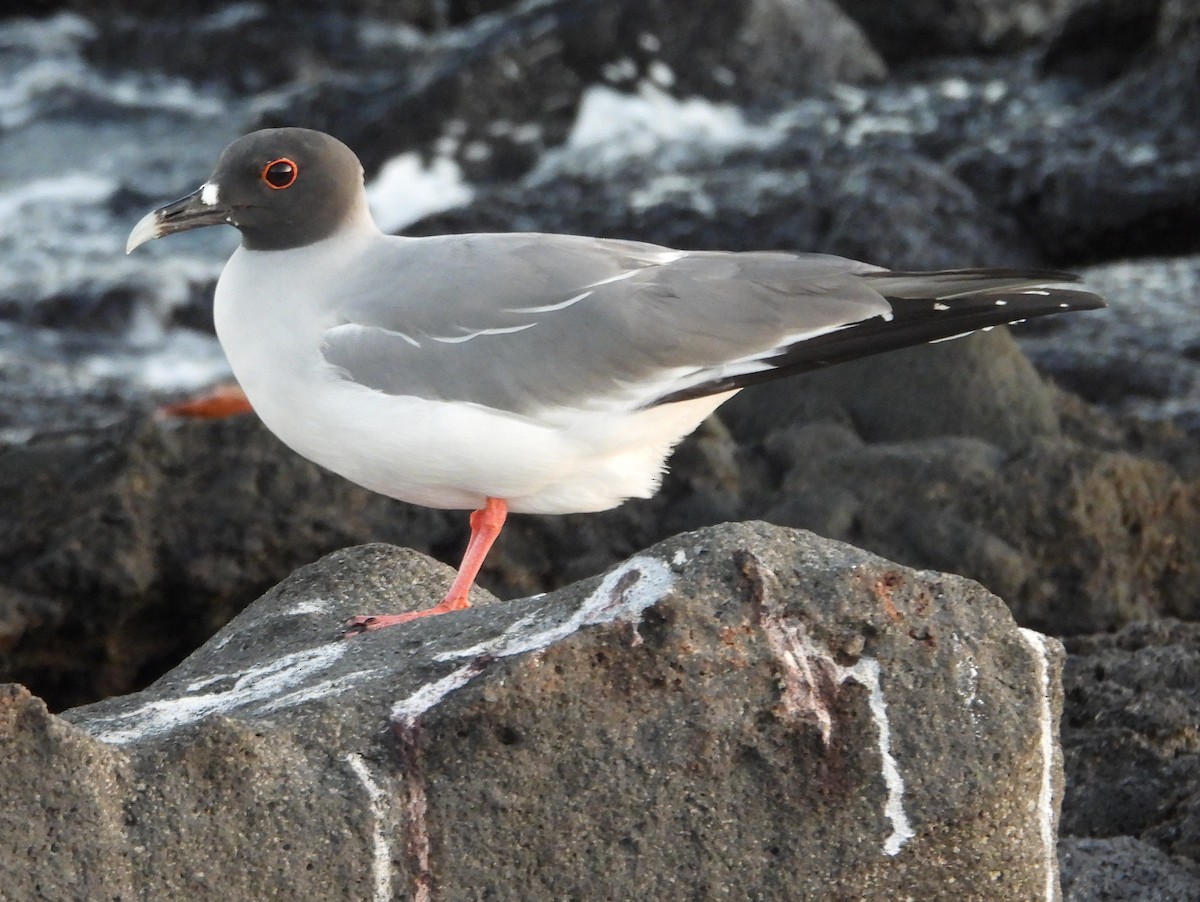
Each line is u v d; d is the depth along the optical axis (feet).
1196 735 34.60
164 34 118.32
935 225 79.56
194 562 46.85
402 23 121.29
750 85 98.32
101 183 101.91
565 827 24.36
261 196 33.71
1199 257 82.07
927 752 24.49
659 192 84.43
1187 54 88.22
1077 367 67.00
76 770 23.03
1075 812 33.73
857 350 32.30
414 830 24.14
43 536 47.47
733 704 24.53
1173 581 49.14
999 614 25.20
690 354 32.37
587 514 48.44
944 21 109.50
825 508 47.57
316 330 32.96
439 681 25.00
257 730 24.07
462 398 32.17
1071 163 83.76
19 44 121.90
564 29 95.81
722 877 24.48
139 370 79.25
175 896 23.31
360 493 47.85
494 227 83.05
